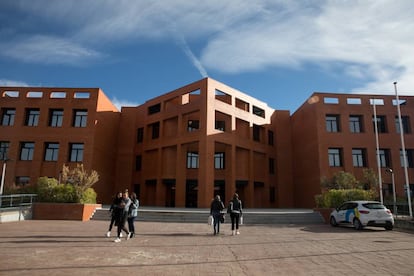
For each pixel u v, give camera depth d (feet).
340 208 56.80
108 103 120.67
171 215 64.59
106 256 26.73
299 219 65.31
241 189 117.70
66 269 21.93
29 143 109.50
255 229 51.49
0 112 110.73
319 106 112.06
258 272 21.71
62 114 111.96
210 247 32.22
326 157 107.96
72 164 106.11
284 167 129.49
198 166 105.91
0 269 21.66
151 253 28.40
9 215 56.65
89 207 65.92
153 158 118.93
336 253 29.01
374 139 110.01
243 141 113.91
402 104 115.03
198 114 115.14
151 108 126.21
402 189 106.52
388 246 33.24
